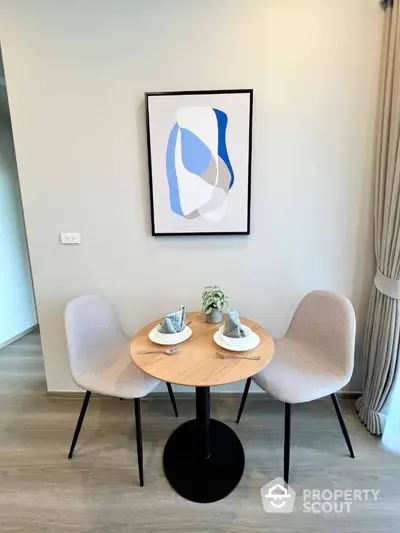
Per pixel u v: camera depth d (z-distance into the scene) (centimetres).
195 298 206
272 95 177
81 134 185
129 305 209
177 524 140
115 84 178
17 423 202
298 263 199
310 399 149
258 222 194
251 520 141
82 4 170
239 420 200
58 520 143
